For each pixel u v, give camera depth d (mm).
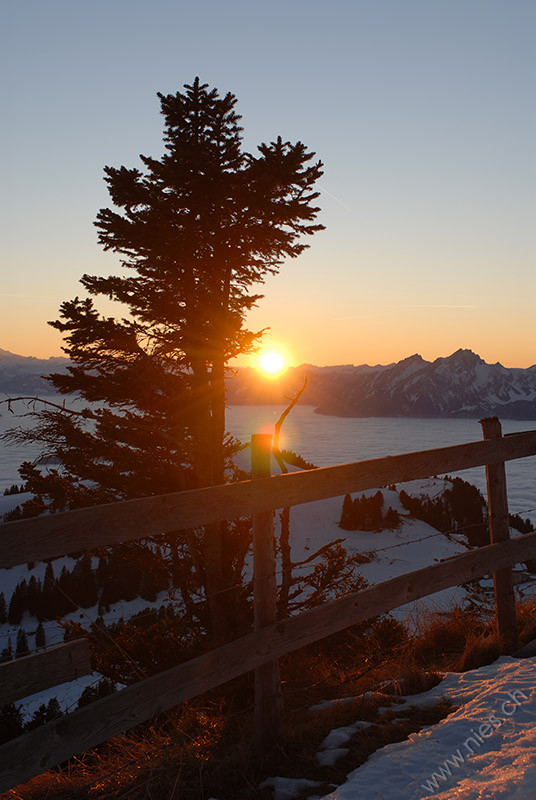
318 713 4145
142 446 13820
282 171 12555
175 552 13836
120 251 13922
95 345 12969
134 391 12875
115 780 3479
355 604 3988
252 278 14922
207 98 13906
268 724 3623
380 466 4246
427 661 5402
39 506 12922
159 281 13922
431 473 4555
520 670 4383
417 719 3902
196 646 9945
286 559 11484
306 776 3350
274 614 3623
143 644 9453
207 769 3500
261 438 3621
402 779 3041
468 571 4820
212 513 3283
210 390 13516
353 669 5430
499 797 2588
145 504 2969
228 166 13719
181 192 13508
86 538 2740
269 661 3578
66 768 3953
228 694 5652
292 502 3713
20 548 2520
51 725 2584
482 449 5008
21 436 12617
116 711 2814
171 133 14227
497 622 5285
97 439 13422
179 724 4324
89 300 12852
